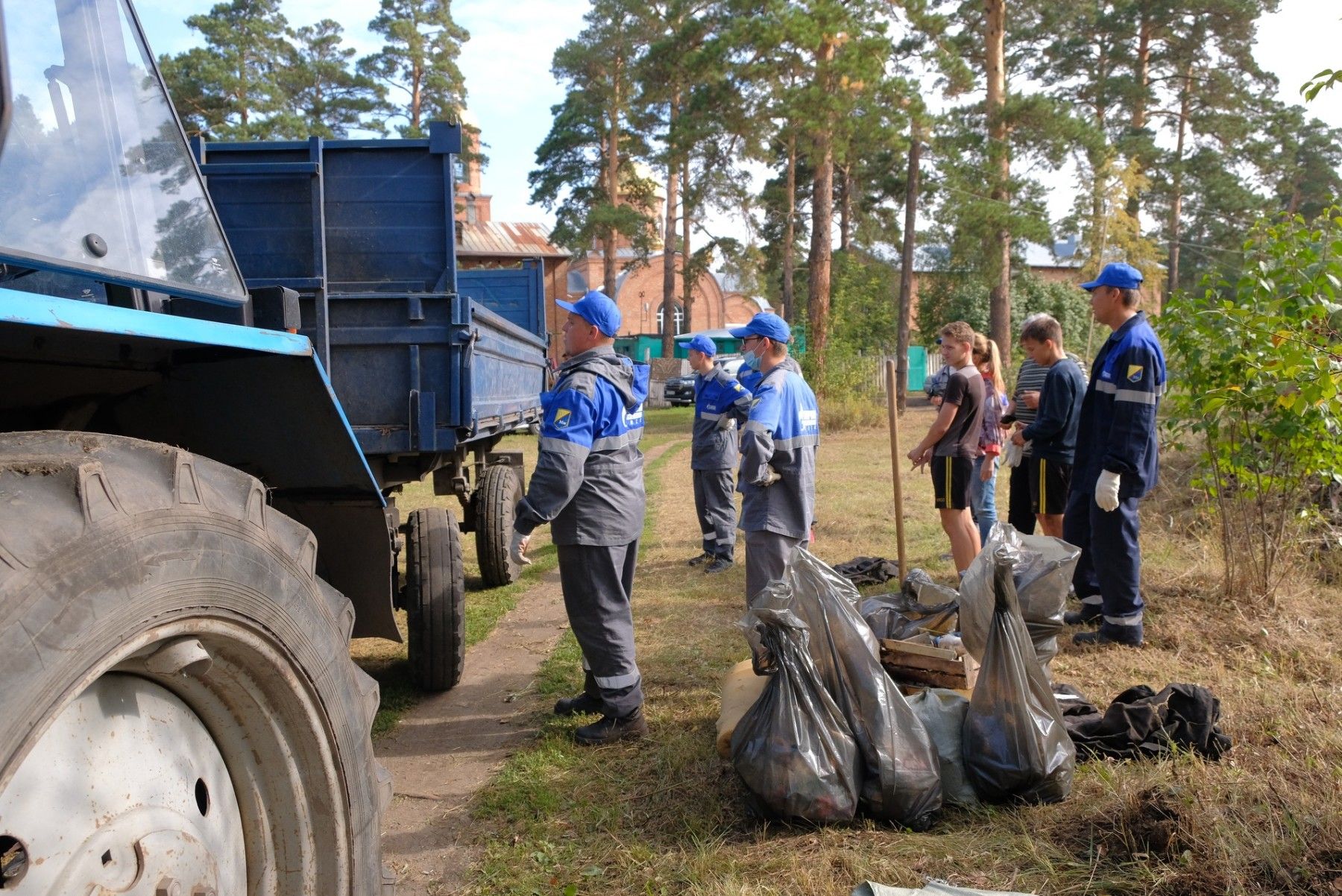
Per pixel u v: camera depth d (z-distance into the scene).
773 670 3.26
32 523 1.36
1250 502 5.61
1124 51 31.91
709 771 3.67
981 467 6.85
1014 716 3.17
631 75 25.41
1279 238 5.09
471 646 5.64
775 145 30.16
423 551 4.66
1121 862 2.82
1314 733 3.54
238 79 27.73
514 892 2.93
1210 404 5.13
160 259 1.92
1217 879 2.60
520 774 3.78
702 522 7.66
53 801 1.44
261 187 4.27
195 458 1.75
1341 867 2.59
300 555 1.94
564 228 35.69
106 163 1.83
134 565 1.48
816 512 9.52
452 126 4.53
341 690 2.02
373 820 2.13
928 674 3.70
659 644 5.45
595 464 3.96
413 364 4.19
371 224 4.66
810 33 20.23
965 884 2.75
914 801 3.10
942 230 28.42
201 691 1.80
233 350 2.12
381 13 32.88
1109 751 3.49
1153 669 4.55
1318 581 5.83
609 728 4.07
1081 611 5.57
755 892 2.78
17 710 1.27
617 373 4.01
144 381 2.26
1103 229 21.81
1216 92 32.88
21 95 1.63
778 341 4.75
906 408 25.56
